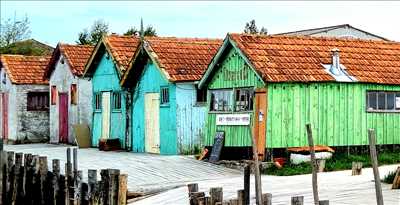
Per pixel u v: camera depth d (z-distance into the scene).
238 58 23.88
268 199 11.86
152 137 28.84
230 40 23.92
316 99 23.28
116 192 15.90
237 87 23.91
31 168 19.73
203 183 19.62
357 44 26.38
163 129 27.98
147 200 17.75
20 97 38.53
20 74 38.97
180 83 26.98
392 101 24.84
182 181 20.19
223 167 23.00
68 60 34.94
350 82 23.70
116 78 31.38
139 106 29.77
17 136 38.41
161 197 17.91
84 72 33.44
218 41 30.02
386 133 24.61
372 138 10.38
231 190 17.91
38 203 19.42
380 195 10.34
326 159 22.48
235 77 24.00
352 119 23.92
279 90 22.67
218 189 12.34
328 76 23.42
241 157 23.83
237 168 22.66
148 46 28.20
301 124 22.98
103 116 32.59
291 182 19.14
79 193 17.17
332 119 23.55
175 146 27.08
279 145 22.59
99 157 26.22
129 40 31.92
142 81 29.48
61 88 36.44
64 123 36.16
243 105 23.69
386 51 26.58
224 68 24.52
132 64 29.05
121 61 30.39
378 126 24.45
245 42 23.95
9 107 39.53
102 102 32.72
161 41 28.83
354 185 17.98
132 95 30.28
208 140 25.11
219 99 24.86
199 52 28.72
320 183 18.62
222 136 24.22
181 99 27.09
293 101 22.89
